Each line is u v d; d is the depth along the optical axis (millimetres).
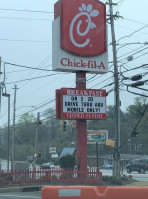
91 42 26484
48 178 24203
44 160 93750
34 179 23766
